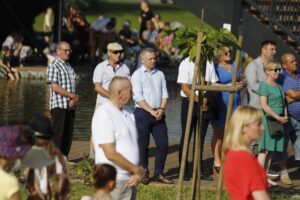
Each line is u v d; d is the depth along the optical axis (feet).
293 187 46.93
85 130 65.46
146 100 45.91
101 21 111.96
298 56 60.70
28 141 26.89
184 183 46.50
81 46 110.83
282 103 46.24
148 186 45.11
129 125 33.09
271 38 61.31
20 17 110.52
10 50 99.71
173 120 73.00
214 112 47.29
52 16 117.29
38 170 28.43
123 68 48.80
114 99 32.96
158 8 215.51
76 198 41.57
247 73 48.67
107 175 27.91
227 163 28.22
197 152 37.96
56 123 48.29
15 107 76.38
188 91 46.83
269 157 46.70
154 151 55.62
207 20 63.41
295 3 60.95
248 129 28.32
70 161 51.19
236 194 27.86
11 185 26.03
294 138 48.06
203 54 36.91
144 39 117.29
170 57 115.03
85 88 92.32
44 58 108.99
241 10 62.13
